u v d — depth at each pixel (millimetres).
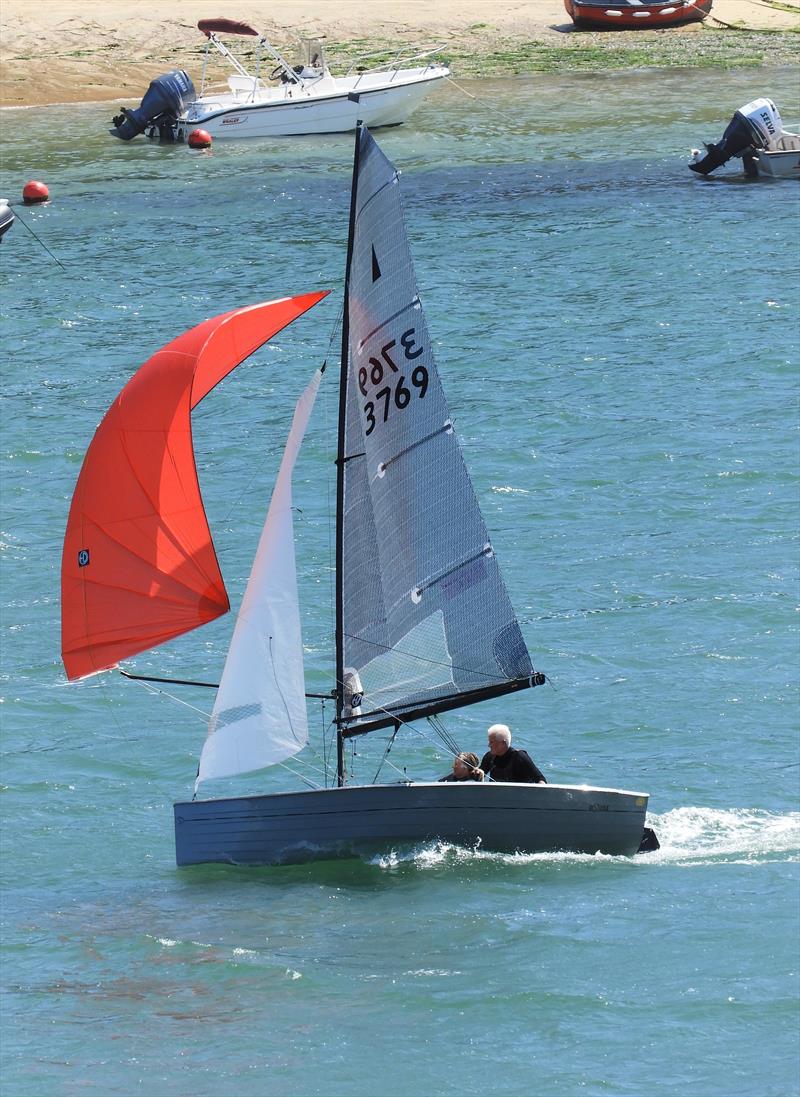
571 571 118062
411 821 77125
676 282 196875
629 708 97312
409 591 78125
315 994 65438
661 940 69688
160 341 180375
